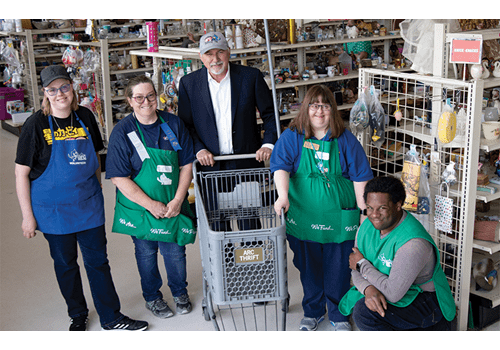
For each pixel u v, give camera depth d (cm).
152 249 314
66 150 276
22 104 770
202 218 274
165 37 706
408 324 235
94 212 289
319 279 296
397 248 231
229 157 308
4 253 414
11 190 560
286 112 563
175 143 295
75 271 300
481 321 298
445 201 288
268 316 319
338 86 622
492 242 294
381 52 703
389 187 225
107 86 582
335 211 277
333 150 274
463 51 278
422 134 314
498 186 300
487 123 296
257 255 243
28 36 723
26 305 337
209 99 308
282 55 588
